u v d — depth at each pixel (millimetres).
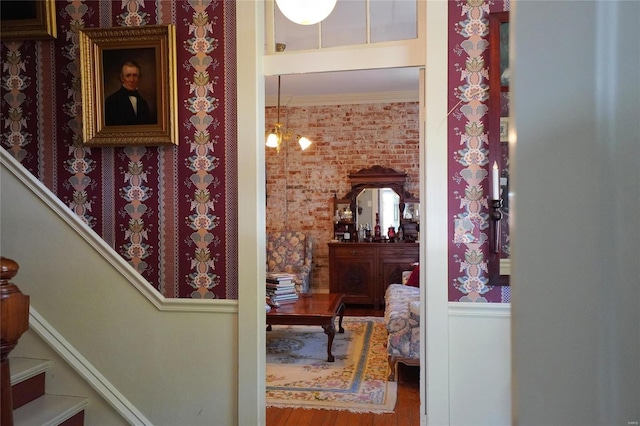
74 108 2174
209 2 2074
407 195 6238
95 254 2143
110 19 2150
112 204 2148
